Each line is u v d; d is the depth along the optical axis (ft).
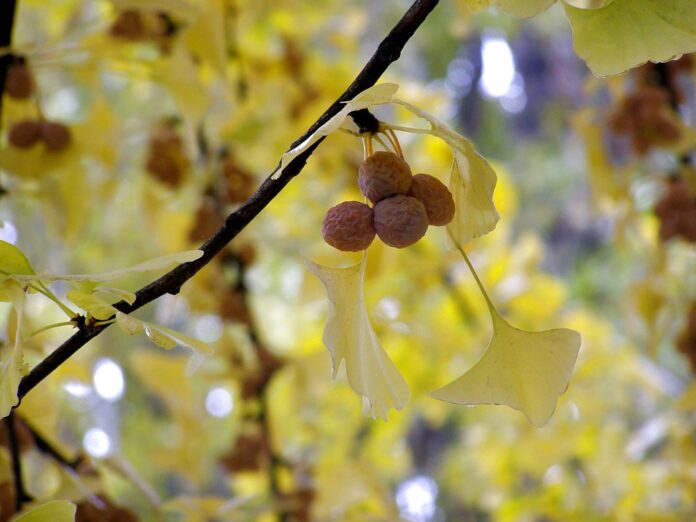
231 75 8.70
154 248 11.64
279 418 10.03
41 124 5.71
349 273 4.26
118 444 13.65
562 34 19.70
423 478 17.85
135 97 10.74
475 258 10.44
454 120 20.52
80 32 6.84
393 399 4.22
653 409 13.47
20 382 4.31
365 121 4.21
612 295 16.88
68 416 10.75
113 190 7.41
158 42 6.53
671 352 13.99
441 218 4.21
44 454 5.33
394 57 4.21
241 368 8.17
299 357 8.20
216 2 8.28
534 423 4.24
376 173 4.19
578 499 9.45
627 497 9.05
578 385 10.53
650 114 6.90
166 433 14.02
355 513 7.25
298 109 8.60
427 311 10.37
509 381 4.25
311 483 7.91
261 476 8.95
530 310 10.46
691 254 8.39
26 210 8.34
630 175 7.52
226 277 8.40
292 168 4.22
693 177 7.30
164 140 7.77
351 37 10.38
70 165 5.88
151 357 7.90
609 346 10.78
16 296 4.26
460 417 14.40
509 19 16.46
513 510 9.52
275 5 8.98
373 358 4.25
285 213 9.96
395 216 4.17
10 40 5.41
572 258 19.81
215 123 8.26
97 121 6.91
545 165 20.57
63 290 10.93
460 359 10.23
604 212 8.43
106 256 11.80
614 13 4.26
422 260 9.84
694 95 8.91
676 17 4.24
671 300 7.77
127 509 5.21
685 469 9.02
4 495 5.07
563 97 21.38
